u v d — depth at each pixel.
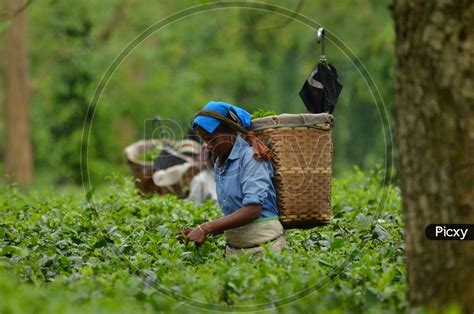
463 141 10.42
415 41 10.69
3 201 20.94
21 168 54.31
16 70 54.44
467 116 10.41
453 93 10.47
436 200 10.54
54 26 55.06
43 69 58.03
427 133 10.60
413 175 10.75
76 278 12.94
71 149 54.28
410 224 10.84
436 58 10.54
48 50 57.72
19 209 19.70
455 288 10.44
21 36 54.34
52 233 16.16
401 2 10.85
